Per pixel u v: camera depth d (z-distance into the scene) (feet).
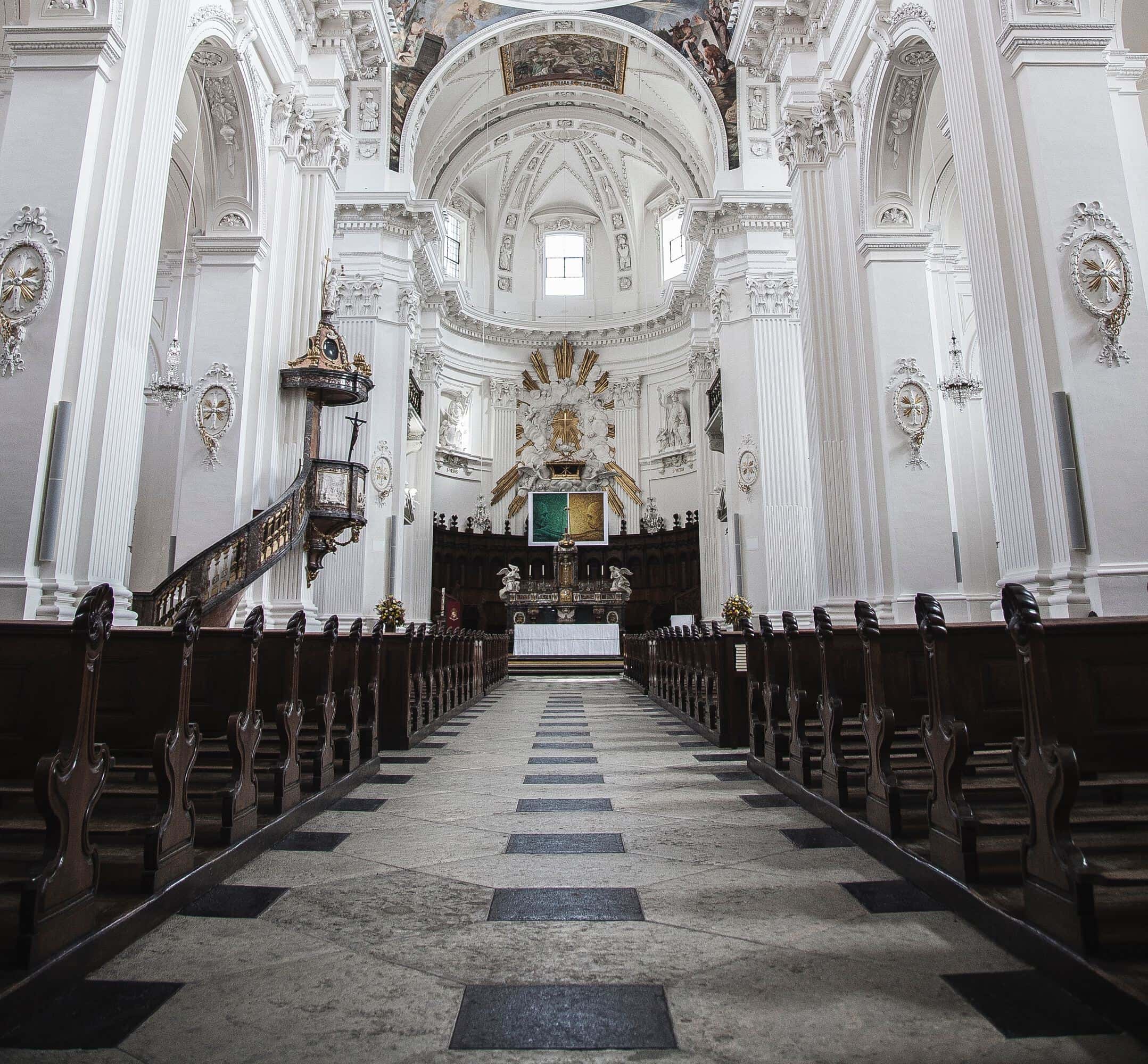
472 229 81.41
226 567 25.71
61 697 9.32
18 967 6.60
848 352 30.37
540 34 57.77
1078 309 17.69
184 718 9.44
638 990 6.89
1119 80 23.80
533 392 81.97
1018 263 18.56
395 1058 5.83
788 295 51.49
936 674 9.61
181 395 28.99
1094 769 8.73
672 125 65.57
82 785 7.48
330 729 14.98
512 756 19.99
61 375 18.20
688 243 74.90
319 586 45.50
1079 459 17.28
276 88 30.53
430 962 7.48
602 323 80.94
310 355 30.14
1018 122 18.83
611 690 45.55
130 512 19.63
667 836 12.03
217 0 24.91
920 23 23.93
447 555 73.87
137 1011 6.53
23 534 17.19
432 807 14.11
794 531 48.39
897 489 27.25
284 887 9.68
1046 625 8.89
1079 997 6.66
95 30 19.12
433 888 9.61
